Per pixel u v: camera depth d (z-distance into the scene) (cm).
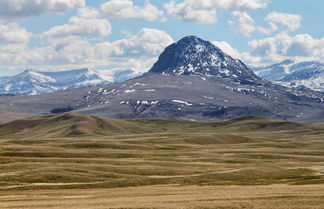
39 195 12456
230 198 10788
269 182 16162
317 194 11306
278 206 9588
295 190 12444
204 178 17125
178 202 10200
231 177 17525
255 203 9956
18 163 19175
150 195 12025
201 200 10531
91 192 13038
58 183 15650
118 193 12619
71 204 10225
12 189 14125
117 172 18562
